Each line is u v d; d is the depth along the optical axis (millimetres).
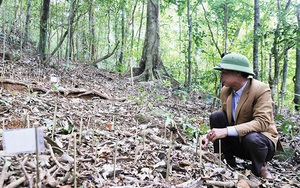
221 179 2279
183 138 3492
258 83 2736
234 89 2793
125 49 12461
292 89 13203
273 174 2902
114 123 3840
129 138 3164
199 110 6086
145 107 5117
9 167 1917
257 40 5906
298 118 6156
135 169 2268
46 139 2387
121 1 12789
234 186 2154
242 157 2982
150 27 10508
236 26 9961
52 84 6047
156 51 10461
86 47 14391
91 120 3734
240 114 2779
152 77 10086
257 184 2357
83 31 14734
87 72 9984
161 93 7918
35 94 4293
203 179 2105
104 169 2146
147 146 2934
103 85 7965
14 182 1707
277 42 5480
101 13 14836
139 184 1998
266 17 6984
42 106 3848
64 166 2055
